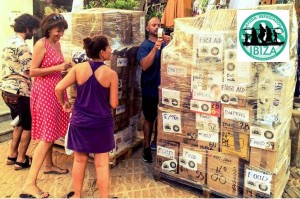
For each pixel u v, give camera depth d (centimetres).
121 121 420
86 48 299
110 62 374
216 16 312
